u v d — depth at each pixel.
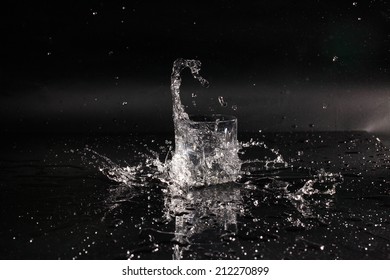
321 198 1.71
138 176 1.97
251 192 1.76
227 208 1.63
